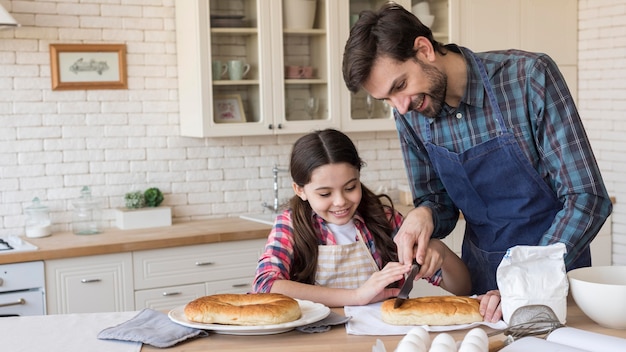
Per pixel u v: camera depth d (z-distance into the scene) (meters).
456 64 2.15
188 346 1.77
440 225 2.34
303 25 4.35
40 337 1.88
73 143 4.26
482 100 2.16
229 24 4.19
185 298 3.97
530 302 1.78
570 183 2.06
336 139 2.34
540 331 1.68
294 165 2.36
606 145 5.03
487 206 2.31
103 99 4.31
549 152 2.09
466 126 2.21
